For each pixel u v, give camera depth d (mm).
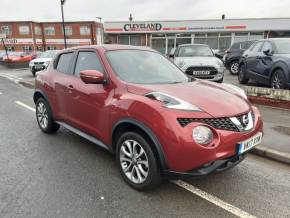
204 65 8773
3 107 7621
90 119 3814
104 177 3527
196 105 2869
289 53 7832
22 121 6148
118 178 3506
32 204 2918
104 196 3092
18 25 59375
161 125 2775
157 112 2828
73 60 4418
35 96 5348
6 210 2809
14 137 5039
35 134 5219
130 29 31672
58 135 5156
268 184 3410
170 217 2742
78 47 4457
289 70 7133
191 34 31250
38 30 60938
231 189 3275
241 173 3688
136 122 2994
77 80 4113
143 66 3928
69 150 4418
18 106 7758
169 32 31344
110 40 32719
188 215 2775
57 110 4676
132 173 3250
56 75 4688
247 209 2889
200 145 2670
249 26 29781
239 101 3258
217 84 3975
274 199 3080
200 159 2682
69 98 4219
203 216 2762
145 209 2861
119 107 3207
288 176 3631
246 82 10266
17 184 3328
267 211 2857
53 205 2906
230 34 30609
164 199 3047
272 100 6879
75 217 2711
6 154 4242
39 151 4367
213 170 2760
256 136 3156
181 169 2752
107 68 3629
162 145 2787
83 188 3254
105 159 4082
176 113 2766
